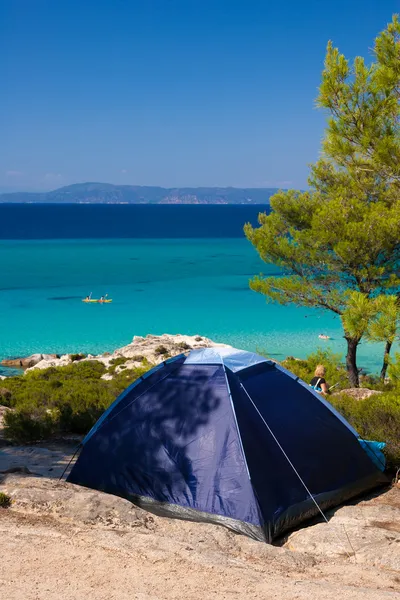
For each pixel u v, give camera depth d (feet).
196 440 28.09
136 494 28.22
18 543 21.40
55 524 23.47
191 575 19.17
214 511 26.20
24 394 67.46
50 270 260.21
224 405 28.19
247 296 196.54
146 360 105.60
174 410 29.40
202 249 371.15
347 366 71.67
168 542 21.70
